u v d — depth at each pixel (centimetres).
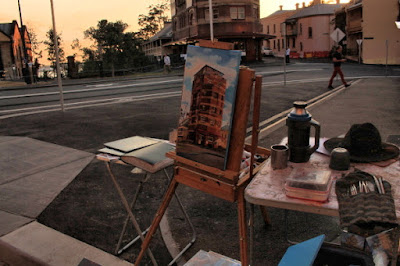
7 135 787
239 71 211
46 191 452
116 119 941
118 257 311
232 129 218
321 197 184
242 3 4541
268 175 223
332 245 213
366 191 182
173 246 325
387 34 4038
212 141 224
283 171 228
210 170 225
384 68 3152
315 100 1233
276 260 297
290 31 7675
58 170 532
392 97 1223
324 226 348
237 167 218
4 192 448
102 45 4041
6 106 1304
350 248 228
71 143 699
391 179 205
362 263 202
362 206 174
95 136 755
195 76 231
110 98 1452
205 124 227
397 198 182
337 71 1574
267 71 2884
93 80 2945
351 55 4891
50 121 940
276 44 8581
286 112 1013
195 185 240
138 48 4272
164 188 462
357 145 236
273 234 338
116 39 3972
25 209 399
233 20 4559
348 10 4788
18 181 487
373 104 1088
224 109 216
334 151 226
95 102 1332
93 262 281
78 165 554
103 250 322
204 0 4547
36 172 524
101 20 4031
